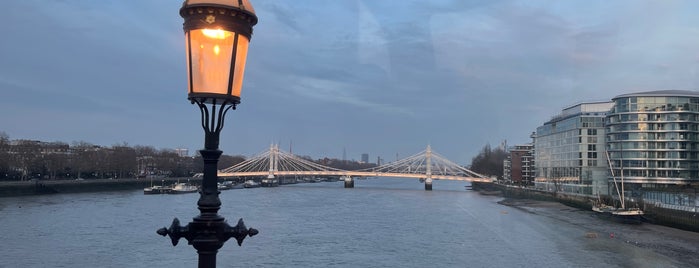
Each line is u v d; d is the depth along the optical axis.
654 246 62.31
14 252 51.78
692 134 110.94
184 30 5.86
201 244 5.79
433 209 109.50
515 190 163.00
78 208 98.25
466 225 80.50
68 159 175.38
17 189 127.75
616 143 117.00
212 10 5.63
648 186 110.19
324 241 60.94
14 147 158.50
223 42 5.74
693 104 111.81
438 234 69.25
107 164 184.75
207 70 5.72
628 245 62.91
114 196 138.12
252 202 121.75
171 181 193.25
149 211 94.56
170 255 50.50
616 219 89.88
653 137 112.12
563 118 141.38
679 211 80.06
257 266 46.44
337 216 90.00
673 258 54.47
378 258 51.50
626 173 113.81
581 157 129.62
